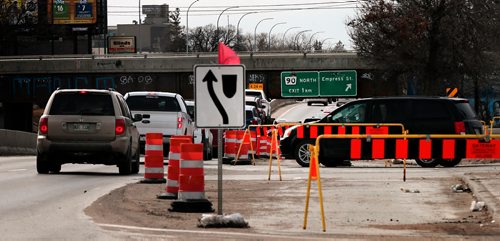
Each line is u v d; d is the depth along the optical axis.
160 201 30.23
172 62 139.62
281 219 25.95
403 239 21.73
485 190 31.42
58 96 41.97
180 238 21.47
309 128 51.50
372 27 133.25
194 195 27.08
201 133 63.44
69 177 40.78
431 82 129.75
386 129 49.31
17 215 25.78
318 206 29.31
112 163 42.31
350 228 23.98
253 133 67.69
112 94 42.16
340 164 55.12
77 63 141.25
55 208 27.61
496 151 33.50
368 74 136.62
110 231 22.47
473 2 124.62
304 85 137.88
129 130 42.81
